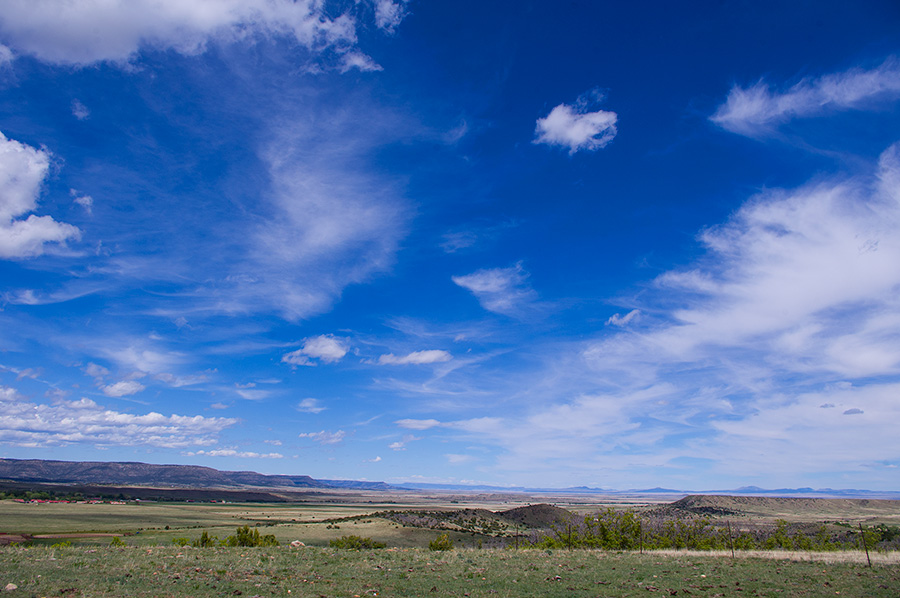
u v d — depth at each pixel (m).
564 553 39.06
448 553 37.97
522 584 23.31
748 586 23.03
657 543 61.16
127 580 20.98
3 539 77.38
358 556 34.12
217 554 32.56
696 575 26.39
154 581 21.09
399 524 116.62
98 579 20.81
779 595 21.14
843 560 32.66
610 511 63.06
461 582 23.64
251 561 29.11
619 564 30.97
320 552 36.78
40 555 27.61
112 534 95.12
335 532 101.00
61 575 21.33
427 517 136.50
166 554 31.20
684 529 66.25
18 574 21.08
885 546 60.34
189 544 49.09
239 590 20.03
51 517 132.75
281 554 34.12
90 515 148.25
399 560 32.09
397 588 21.84
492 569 28.09
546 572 27.14
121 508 188.88
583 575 26.12
